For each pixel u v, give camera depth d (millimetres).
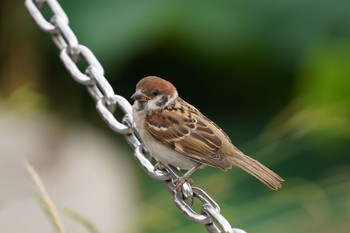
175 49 12961
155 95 8609
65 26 8094
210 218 6793
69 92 12773
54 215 7191
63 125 12266
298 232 10109
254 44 12672
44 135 11898
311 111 9836
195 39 12695
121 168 12070
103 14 12391
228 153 8422
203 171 11109
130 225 9648
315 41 12570
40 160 11594
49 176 11484
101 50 12273
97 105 7762
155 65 13312
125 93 13172
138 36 12336
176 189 7078
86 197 11359
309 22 12617
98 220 11172
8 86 12570
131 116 7668
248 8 12656
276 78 13000
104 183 11617
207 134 8445
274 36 12641
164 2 12469
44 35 12758
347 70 10742
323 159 11906
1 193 10930
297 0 12648
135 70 13297
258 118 12984
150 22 12391
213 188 9789
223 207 9898
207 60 13094
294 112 10867
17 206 10805
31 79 12656
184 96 13492
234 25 12633
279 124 11000
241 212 10109
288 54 12703
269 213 10352
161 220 9562
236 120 13055
